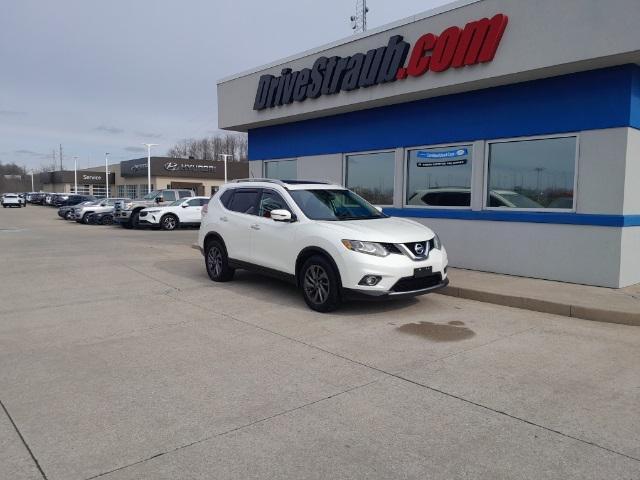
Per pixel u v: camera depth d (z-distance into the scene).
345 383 4.55
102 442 3.50
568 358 5.22
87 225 27.62
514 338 5.90
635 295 7.56
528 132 9.09
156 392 4.36
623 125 7.94
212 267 9.49
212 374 4.77
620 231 7.99
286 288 8.80
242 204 8.80
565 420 3.84
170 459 3.29
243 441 3.52
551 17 8.03
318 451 3.39
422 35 9.91
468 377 4.69
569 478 3.08
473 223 9.91
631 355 5.32
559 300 7.17
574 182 8.55
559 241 8.69
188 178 61.88
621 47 7.31
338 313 7.04
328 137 12.98
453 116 10.23
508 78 8.90
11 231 22.41
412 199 11.18
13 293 8.47
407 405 4.10
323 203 7.89
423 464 3.23
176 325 6.47
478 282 8.56
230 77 14.88
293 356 5.27
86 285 9.14
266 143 15.03
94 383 4.56
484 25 8.81
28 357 5.26
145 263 11.89
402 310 7.22
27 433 3.63
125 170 66.69
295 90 12.64
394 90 10.45
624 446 3.46
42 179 96.31
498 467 3.20
